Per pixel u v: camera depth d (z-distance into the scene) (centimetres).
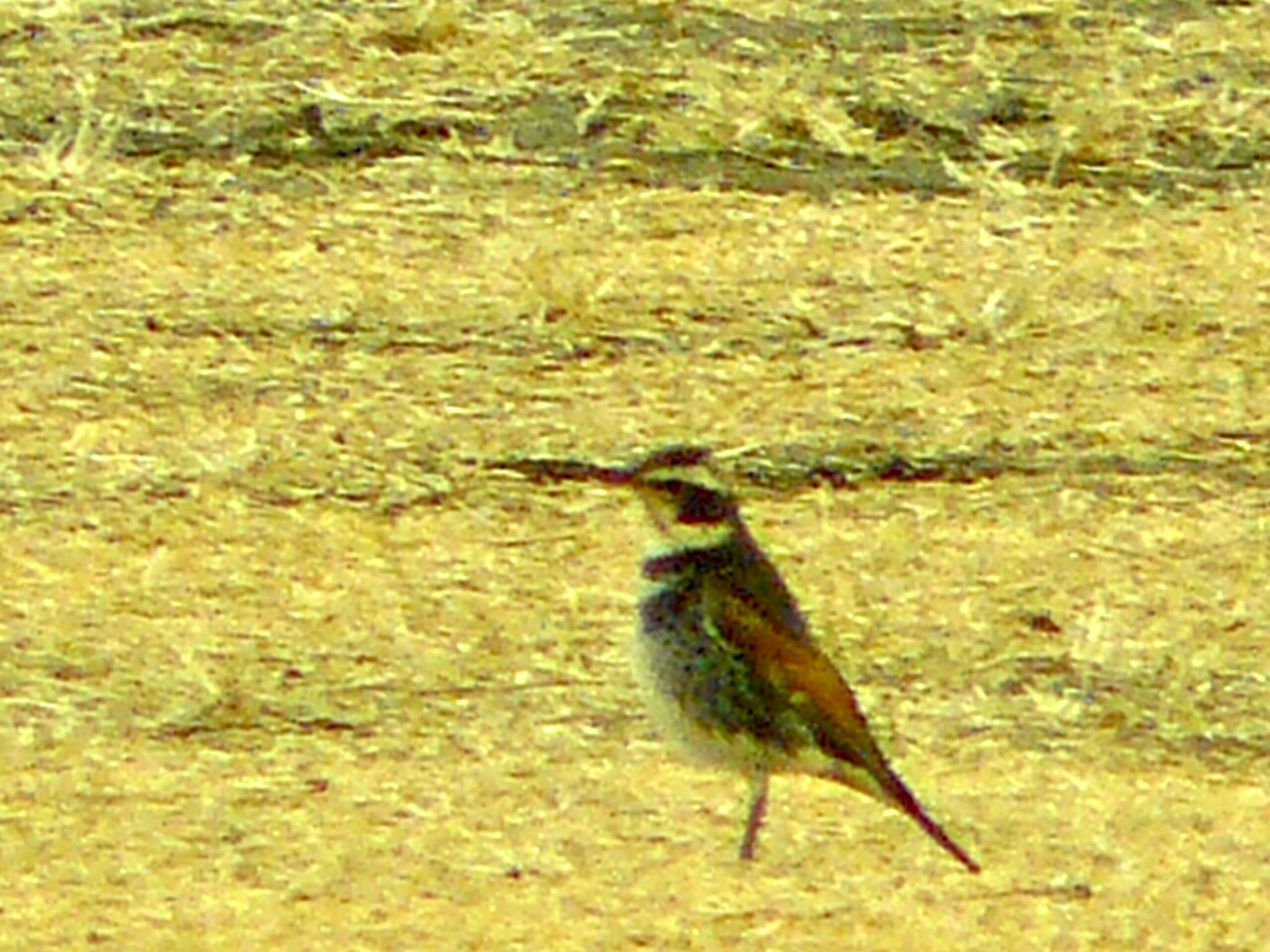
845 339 1539
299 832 1195
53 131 1666
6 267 1567
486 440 1458
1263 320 1571
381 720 1268
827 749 1166
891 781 1159
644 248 1599
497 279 1572
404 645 1314
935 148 1692
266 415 1469
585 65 1728
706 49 1747
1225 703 1304
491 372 1505
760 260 1598
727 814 1221
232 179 1642
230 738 1253
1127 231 1639
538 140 1678
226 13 1761
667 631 1189
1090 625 1347
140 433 1451
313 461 1437
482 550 1379
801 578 1368
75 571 1354
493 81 1717
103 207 1617
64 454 1433
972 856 1196
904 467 1453
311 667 1298
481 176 1652
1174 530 1417
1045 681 1312
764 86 1717
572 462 1442
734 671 1173
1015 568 1384
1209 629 1350
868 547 1394
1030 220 1642
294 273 1574
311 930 1130
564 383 1500
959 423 1485
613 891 1164
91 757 1239
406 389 1489
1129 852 1203
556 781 1235
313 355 1511
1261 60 1770
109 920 1131
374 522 1397
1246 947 1142
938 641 1332
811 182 1664
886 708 1290
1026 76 1745
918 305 1570
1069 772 1257
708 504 1193
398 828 1201
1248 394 1517
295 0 1775
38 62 1717
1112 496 1439
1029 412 1495
